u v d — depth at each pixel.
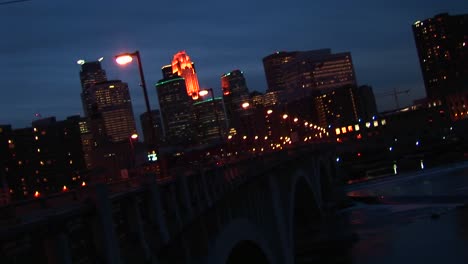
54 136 166.88
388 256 69.88
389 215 99.25
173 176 21.53
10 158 148.62
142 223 15.95
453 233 75.31
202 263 25.14
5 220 10.58
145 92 33.84
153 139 33.50
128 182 17.55
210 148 98.12
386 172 199.75
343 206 116.56
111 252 12.59
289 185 65.50
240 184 34.28
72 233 12.59
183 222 20.16
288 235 57.66
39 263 10.62
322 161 124.38
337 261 72.94
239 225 35.03
